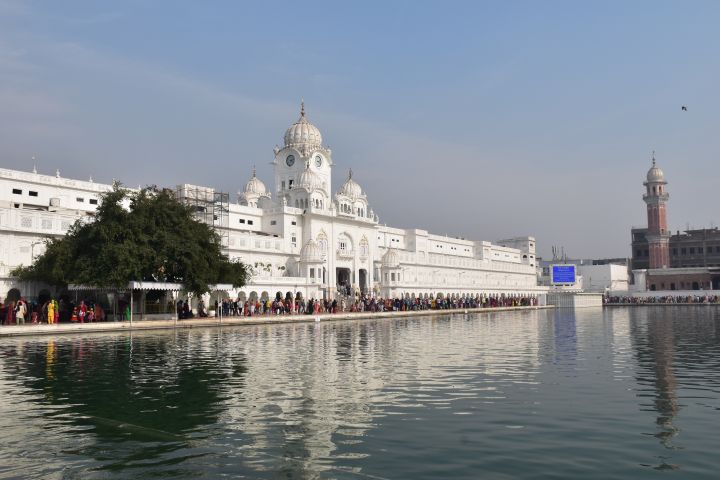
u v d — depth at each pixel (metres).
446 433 13.70
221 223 84.00
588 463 11.59
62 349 32.19
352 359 26.88
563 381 20.42
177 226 55.34
